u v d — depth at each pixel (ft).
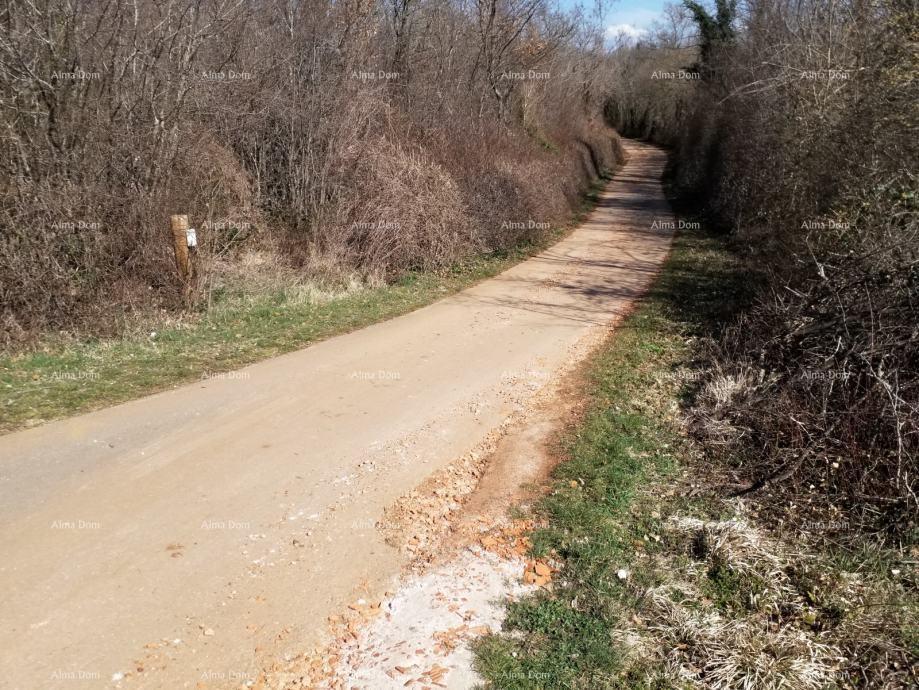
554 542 14.99
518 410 22.18
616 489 17.15
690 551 14.88
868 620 12.99
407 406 22.13
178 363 24.81
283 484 16.99
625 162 144.15
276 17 44.01
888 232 23.47
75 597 12.70
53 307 27.22
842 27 39.06
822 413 18.75
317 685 11.05
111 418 20.04
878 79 30.04
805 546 15.29
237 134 41.93
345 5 44.88
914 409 16.96
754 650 12.08
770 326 25.23
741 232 53.42
